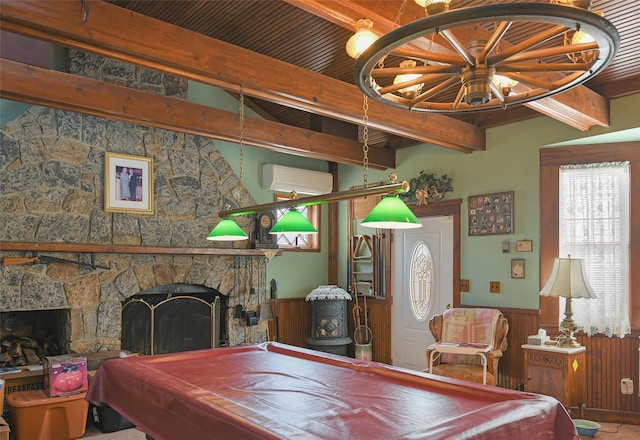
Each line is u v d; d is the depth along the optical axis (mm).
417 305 6148
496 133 5387
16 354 4629
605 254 4723
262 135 5090
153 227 5262
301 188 6578
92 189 4910
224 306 5875
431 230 6031
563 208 4922
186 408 2312
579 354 4395
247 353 3688
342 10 2410
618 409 4590
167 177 5414
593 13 1439
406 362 6238
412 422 2061
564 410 2242
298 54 4633
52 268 4629
